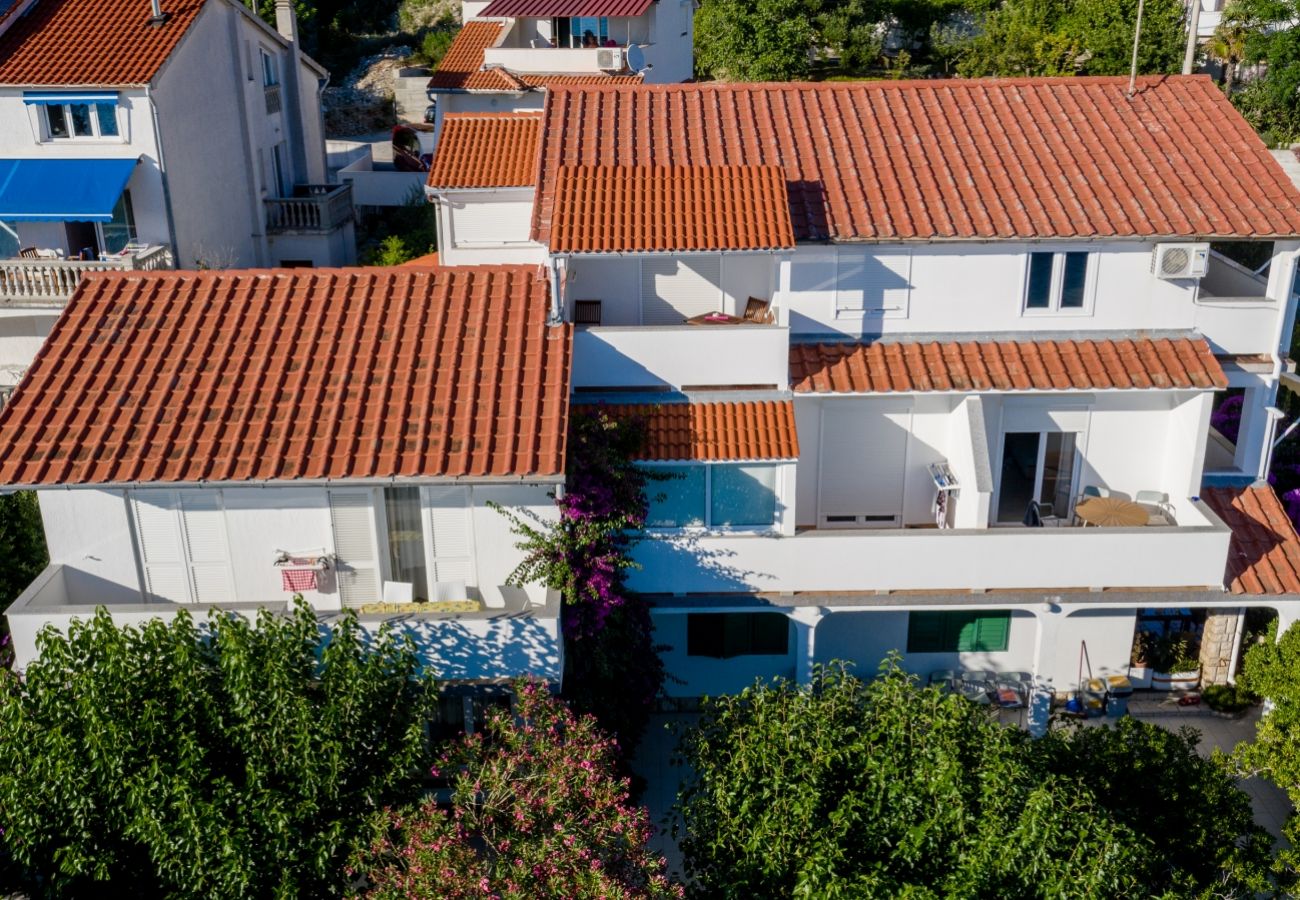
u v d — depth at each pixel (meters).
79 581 19.28
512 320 20.59
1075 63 54.69
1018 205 22.81
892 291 22.88
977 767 15.40
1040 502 24.53
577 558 19.34
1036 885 14.32
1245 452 24.25
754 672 24.78
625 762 21.05
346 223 44.09
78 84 32.88
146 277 21.33
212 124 37.69
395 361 19.70
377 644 16.70
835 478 24.06
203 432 18.36
